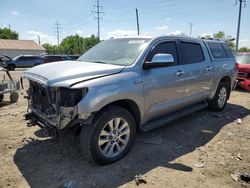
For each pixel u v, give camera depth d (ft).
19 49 179.22
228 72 22.13
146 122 14.92
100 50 16.40
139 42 15.23
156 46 15.14
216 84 20.85
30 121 14.10
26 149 14.48
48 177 11.75
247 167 12.86
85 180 11.48
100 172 12.10
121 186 11.08
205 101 20.68
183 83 16.65
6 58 94.58
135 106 13.70
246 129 18.38
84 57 16.47
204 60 19.31
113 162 12.91
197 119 20.22
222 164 13.08
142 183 11.30
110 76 12.51
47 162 13.05
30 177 11.75
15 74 70.74
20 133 16.83
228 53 23.17
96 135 11.94
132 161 13.15
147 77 13.98
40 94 13.06
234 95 31.04
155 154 13.99
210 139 16.34
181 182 11.43
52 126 12.26
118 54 15.01
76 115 11.35
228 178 11.84
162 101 15.25
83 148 12.06
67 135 13.43
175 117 16.51
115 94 12.18
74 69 12.56
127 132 13.30
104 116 12.09
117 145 13.01
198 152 14.40
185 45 17.63
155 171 12.27
